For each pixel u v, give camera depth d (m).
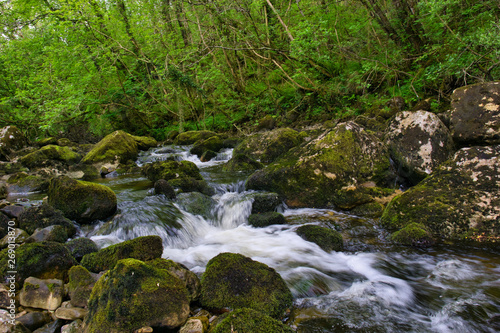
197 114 15.15
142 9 13.43
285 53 11.54
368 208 4.77
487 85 4.87
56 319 2.32
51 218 3.81
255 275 2.71
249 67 15.38
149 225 4.16
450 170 4.14
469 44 7.10
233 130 14.17
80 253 3.27
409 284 2.95
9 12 12.86
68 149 8.98
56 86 11.02
